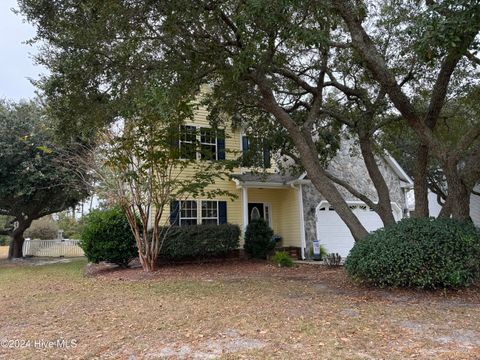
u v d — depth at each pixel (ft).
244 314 18.88
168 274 35.83
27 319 19.56
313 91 35.35
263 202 54.65
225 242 45.32
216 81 35.45
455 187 26.35
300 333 15.55
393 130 41.37
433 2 25.20
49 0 25.00
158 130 35.22
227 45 27.86
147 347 14.37
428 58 22.02
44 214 66.33
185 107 32.48
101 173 40.06
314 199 52.37
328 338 14.82
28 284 32.55
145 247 38.47
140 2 24.34
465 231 23.38
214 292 25.54
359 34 26.89
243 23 23.13
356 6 27.40
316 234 51.29
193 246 43.50
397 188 60.70
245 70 25.98
